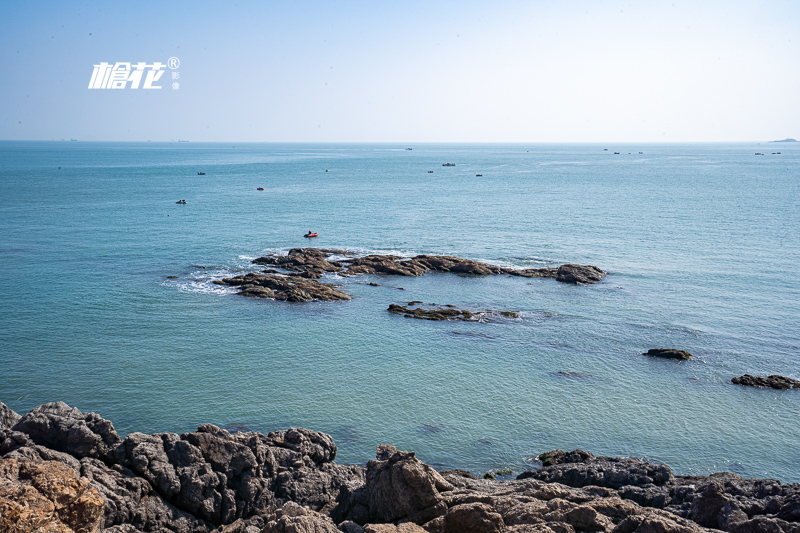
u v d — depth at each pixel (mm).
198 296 65938
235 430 37500
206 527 20266
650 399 42906
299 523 16297
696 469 34344
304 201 152125
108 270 76812
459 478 26328
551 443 37031
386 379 45562
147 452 20344
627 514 19422
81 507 14680
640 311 62688
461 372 47094
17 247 89438
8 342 50844
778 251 91062
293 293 65625
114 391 42250
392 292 69562
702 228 111188
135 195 160375
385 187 193625
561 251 92250
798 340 54656
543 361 49438
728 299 66938
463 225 116312
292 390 43344
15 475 14688
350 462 34250
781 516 20203
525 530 17047
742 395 43625
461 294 69000
